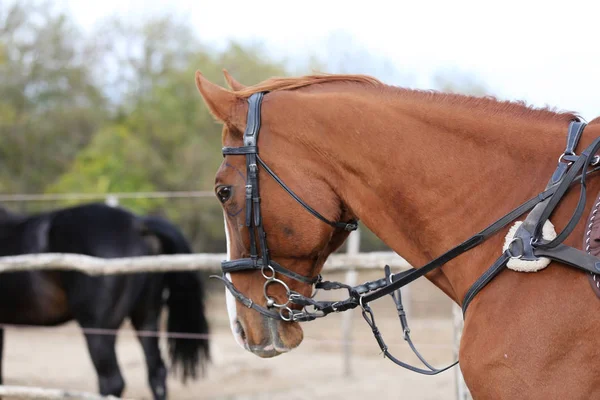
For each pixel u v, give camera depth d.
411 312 10.88
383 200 2.03
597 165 1.78
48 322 5.52
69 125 18.58
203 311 5.59
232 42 18.31
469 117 1.98
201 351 5.54
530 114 1.98
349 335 6.91
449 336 8.60
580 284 1.70
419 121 2.02
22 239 5.52
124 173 15.66
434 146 1.98
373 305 11.73
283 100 2.12
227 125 2.15
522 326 1.73
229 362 7.60
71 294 5.24
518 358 1.72
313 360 7.64
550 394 1.68
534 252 1.75
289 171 2.08
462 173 1.95
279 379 6.73
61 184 15.18
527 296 1.75
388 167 2.01
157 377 5.45
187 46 19.83
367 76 2.21
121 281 5.20
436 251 1.99
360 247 13.08
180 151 16.55
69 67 19.41
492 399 1.78
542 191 1.85
